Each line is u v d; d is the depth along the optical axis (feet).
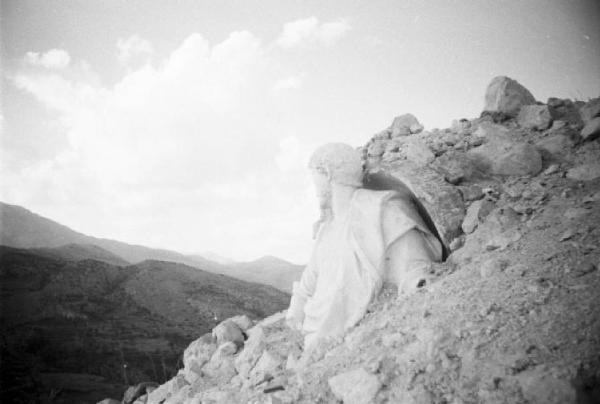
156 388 23.00
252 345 18.58
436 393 9.14
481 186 16.60
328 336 14.83
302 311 18.30
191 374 19.93
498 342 9.41
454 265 14.01
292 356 15.53
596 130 16.46
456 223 15.38
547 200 14.43
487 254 13.04
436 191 15.85
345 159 17.16
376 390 9.96
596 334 8.50
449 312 11.09
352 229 16.07
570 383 7.68
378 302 14.80
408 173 17.08
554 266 10.89
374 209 15.84
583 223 12.17
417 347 10.48
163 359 67.72
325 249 17.25
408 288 14.14
